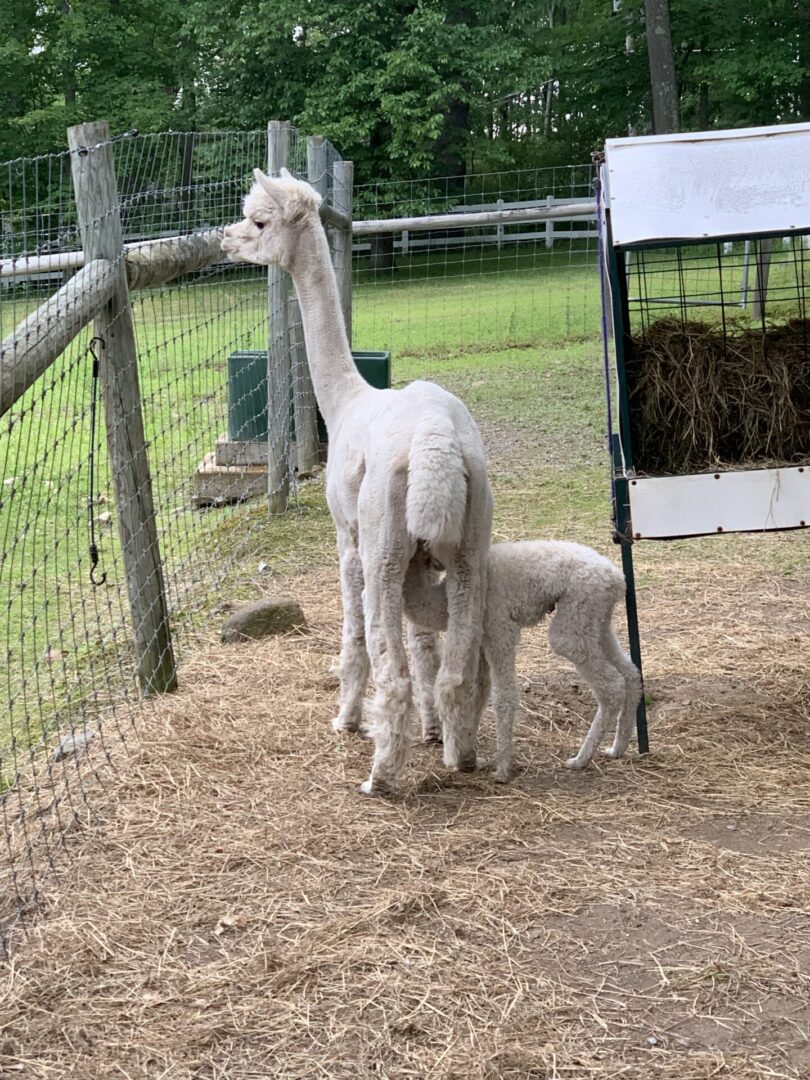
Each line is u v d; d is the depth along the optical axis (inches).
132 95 1032.2
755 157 157.9
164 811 148.2
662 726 175.6
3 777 161.9
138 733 172.1
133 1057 102.2
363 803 149.8
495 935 119.4
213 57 1126.4
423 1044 102.8
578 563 153.1
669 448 170.7
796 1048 101.0
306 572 257.9
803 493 159.2
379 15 1015.6
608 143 162.6
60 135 964.6
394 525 143.8
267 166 299.7
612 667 158.1
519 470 342.0
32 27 1041.5
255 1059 101.7
